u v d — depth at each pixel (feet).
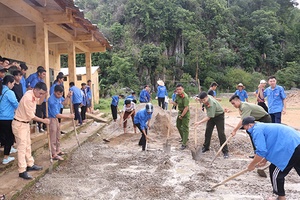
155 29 146.41
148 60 133.90
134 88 121.39
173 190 14.25
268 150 11.65
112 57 126.21
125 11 153.28
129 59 128.36
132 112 31.50
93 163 19.43
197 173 16.80
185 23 152.56
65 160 19.54
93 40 36.45
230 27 170.40
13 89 17.61
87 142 26.58
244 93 34.12
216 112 20.72
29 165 16.11
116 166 18.60
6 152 15.69
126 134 31.63
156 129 32.37
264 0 193.57
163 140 28.63
